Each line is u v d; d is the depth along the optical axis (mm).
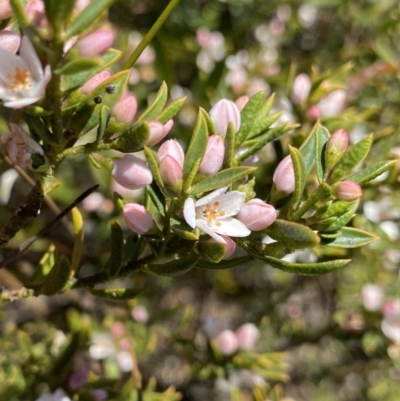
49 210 496
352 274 615
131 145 227
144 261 252
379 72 476
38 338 562
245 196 237
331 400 718
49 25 204
